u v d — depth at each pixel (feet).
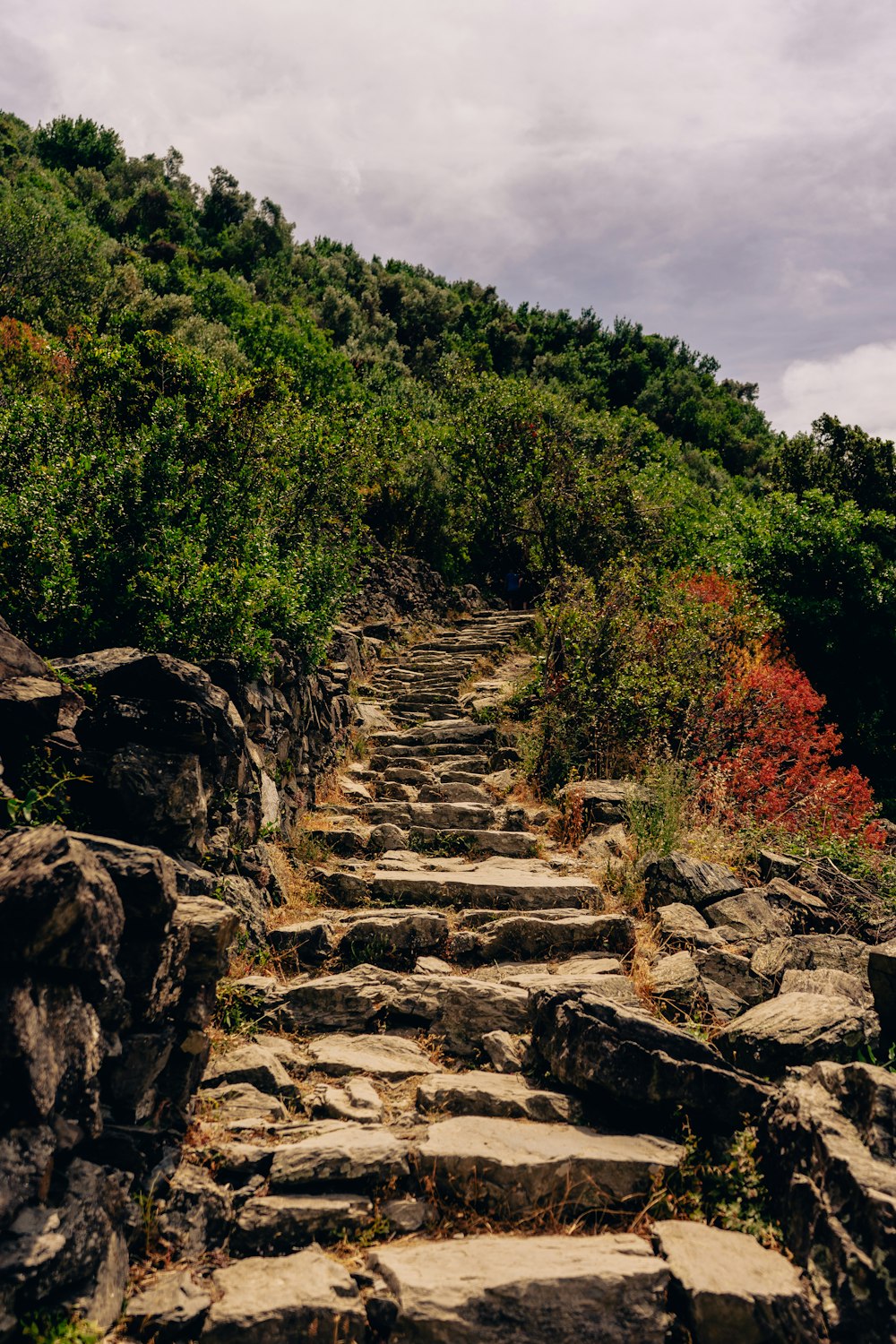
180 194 277.03
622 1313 8.95
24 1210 7.66
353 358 147.43
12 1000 7.97
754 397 315.37
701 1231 10.31
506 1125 12.04
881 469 69.05
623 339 287.07
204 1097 12.16
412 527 60.70
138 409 26.81
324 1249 10.03
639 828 23.53
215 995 11.97
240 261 238.27
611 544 60.70
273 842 20.93
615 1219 10.78
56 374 42.32
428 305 261.44
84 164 262.06
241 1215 10.16
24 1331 7.30
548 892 19.86
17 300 80.07
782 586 50.57
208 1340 8.45
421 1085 13.21
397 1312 8.86
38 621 17.58
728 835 26.09
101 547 19.04
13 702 12.36
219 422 27.66
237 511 25.54
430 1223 10.55
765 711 33.68
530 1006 14.37
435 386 147.74
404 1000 15.61
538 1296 8.95
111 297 94.02
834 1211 9.59
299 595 26.71
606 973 16.48
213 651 19.62
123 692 14.39
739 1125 11.87
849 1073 11.22
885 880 23.93
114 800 12.64
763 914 19.69
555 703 32.04
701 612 37.60
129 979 10.16
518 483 64.13
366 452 42.06
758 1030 14.08
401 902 19.89
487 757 31.91
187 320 98.07
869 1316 8.80
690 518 65.87
